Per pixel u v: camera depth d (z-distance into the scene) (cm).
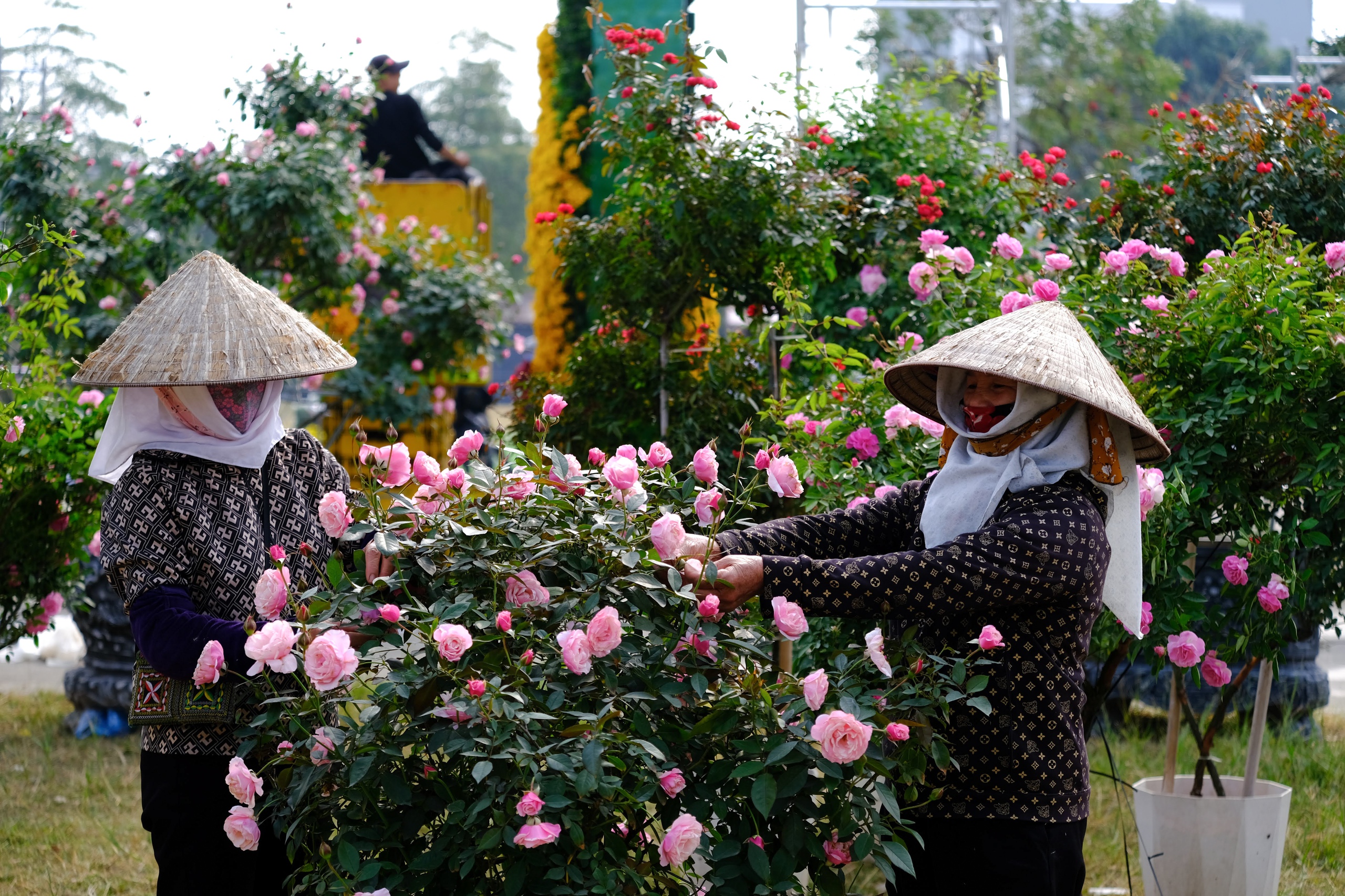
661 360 482
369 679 226
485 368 841
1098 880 418
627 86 459
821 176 468
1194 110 555
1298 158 509
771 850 221
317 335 279
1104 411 242
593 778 196
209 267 271
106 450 265
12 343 475
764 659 236
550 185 737
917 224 515
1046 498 238
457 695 209
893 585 231
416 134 977
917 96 590
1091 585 235
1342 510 348
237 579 256
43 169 673
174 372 252
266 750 253
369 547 237
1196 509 336
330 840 220
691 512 249
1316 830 461
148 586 248
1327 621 376
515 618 226
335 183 713
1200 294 349
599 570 234
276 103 756
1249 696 573
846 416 362
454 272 800
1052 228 539
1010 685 237
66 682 627
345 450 792
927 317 411
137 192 714
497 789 202
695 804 219
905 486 279
